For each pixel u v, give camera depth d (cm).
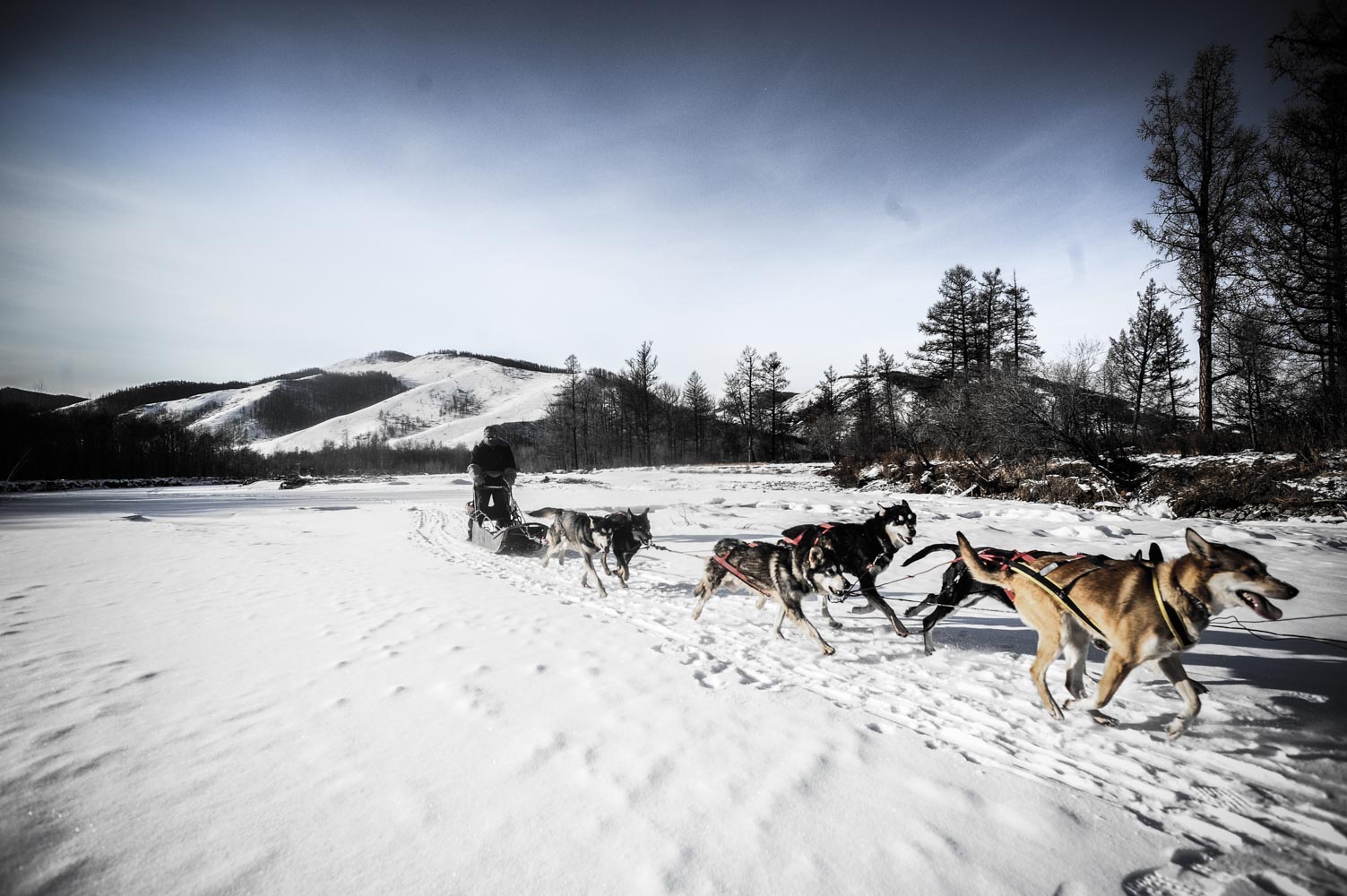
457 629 660
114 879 253
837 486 2842
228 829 291
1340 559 903
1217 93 1988
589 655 570
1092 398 2050
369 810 309
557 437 6694
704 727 410
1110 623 400
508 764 357
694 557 1127
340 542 1425
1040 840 287
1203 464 1603
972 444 2427
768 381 6262
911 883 257
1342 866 268
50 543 1383
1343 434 1533
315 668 527
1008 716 429
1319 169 1730
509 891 251
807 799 320
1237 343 2038
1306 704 426
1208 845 286
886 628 666
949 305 4581
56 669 521
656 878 259
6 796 317
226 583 918
